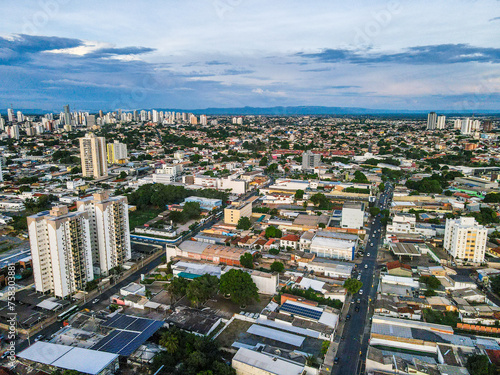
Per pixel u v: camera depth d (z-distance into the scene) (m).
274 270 191.75
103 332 138.62
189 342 127.31
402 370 116.50
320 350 127.62
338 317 148.12
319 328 138.25
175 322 143.50
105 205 190.38
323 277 187.88
